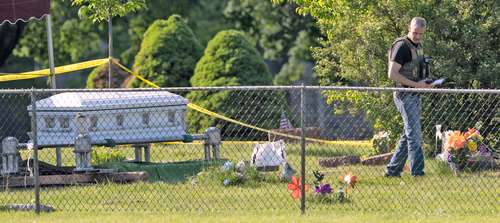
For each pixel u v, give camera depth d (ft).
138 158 127.03
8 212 89.10
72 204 94.94
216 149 124.06
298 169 121.60
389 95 135.64
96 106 117.91
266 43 281.54
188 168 118.62
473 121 130.62
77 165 112.68
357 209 90.68
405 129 110.42
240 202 94.73
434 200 95.66
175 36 191.01
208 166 117.08
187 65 190.19
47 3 120.78
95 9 153.38
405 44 111.55
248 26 287.48
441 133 125.18
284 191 101.35
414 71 111.75
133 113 120.26
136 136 120.26
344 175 108.78
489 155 117.08
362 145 146.10
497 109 130.00
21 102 199.21
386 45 135.23
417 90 87.04
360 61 136.98
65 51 296.10
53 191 103.76
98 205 94.07
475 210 90.38
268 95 177.17
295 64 276.41
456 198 97.04
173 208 91.76
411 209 90.89
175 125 122.83
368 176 112.98
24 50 291.17
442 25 133.28
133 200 96.89
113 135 119.03
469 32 132.05
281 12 274.36
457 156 115.03
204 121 174.70
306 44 269.44
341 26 138.41
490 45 134.92
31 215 87.20
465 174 114.11
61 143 117.50
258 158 112.16
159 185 106.83
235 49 180.04
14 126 199.11
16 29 148.25
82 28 293.64
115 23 291.17
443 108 131.64
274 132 146.82
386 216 85.76
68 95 119.65
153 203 94.99
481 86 132.26
